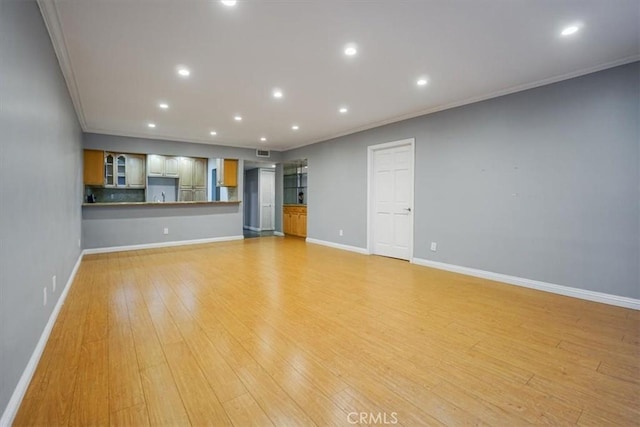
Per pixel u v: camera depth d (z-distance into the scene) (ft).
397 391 5.42
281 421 4.67
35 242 6.43
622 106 9.63
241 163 24.91
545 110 11.25
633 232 9.52
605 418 4.76
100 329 7.87
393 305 9.74
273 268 14.79
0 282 4.45
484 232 13.04
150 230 20.71
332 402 5.12
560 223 10.94
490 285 12.00
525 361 6.45
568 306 9.70
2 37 4.66
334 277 13.15
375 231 18.67
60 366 6.13
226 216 24.22
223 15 7.34
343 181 20.57
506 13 7.29
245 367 6.16
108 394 5.27
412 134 15.97
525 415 4.83
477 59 9.64
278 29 7.97
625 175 9.62
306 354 6.69
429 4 6.95
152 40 8.45
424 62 9.85
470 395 5.33
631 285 9.54
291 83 11.55
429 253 15.20
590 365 6.30
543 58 9.55
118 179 21.81
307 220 24.02
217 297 10.44
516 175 12.03
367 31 8.09
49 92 7.93
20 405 4.96
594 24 7.72
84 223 18.38
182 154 22.24
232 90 12.24
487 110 12.89
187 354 6.65
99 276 13.11
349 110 15.02
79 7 6.94
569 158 10.71
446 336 7.59
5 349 4.62
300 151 24.72
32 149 6.29
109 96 12.78
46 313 7.34
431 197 15.06
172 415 4.78
